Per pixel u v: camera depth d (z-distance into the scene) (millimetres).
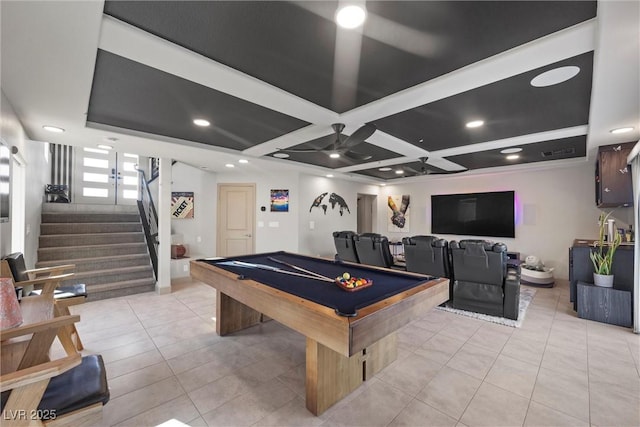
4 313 1476
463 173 6477
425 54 1797
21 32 1472
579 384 2234
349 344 1476
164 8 1391
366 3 1359
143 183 6195
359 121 2930
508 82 2240
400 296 1906
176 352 2756
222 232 6273
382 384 2254
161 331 3236
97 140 3547
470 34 1599
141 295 4609
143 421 1849
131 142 3643
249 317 3350
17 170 3236
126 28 1510
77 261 4566
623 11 1260
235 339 3041
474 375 2373
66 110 2574
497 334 3168
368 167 5859
